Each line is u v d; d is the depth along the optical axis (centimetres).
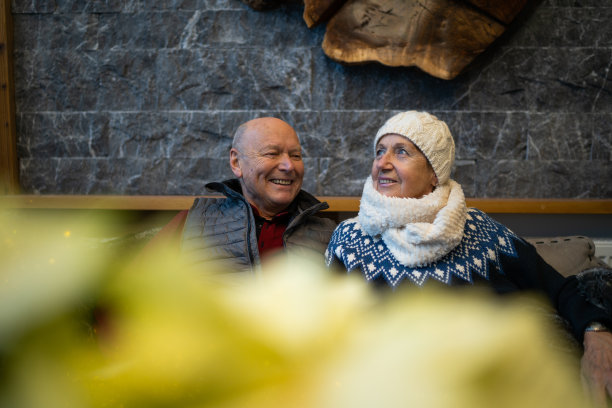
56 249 22
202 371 21
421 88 217
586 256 152
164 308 22
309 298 24
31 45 223
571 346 96
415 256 115
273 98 220
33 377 19
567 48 213
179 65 221
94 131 226
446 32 204
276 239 157
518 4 201
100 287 21
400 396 22
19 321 20
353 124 220
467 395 22
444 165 123
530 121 217
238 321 22
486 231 125
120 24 221
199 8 218
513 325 24
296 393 21
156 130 224
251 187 159
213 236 153
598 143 217
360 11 205
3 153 223
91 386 19
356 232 131
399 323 24
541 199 214
